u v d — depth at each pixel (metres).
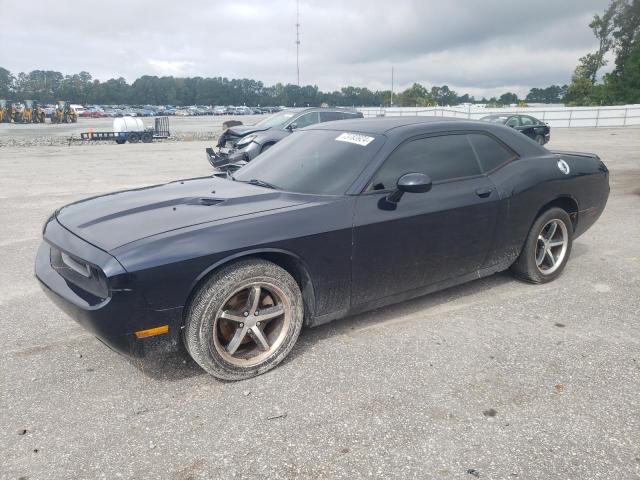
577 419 2.69
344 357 3.36
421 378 3.10
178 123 54.09
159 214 3.18
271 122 13.05
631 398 2.88
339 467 2.35
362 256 3.40
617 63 77.00
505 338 3.62
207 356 2.93
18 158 17.05
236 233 2.94
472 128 4.15
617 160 15.12
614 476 2.28
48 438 2.58
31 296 4.52
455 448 2.47
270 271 3.05
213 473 2.33
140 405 2.86
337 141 3.89
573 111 41.28
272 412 2.78
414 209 3.56
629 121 41.38
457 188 3.82
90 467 2.37
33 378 3.15
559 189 4.50
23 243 6.23
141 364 3.26
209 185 3.93
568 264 5.28
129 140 25.39
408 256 3.62
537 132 20.84
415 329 3.77
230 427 2.65
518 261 4.54
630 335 3.66
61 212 3.59
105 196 3.84
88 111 83.88
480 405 2.82
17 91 150.50
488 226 4.01
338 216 3.28
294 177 3.70
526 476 2.28
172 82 163.88
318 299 3.33
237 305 3.09
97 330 2.73
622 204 8.44
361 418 2.71
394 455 2.43
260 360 3.13
